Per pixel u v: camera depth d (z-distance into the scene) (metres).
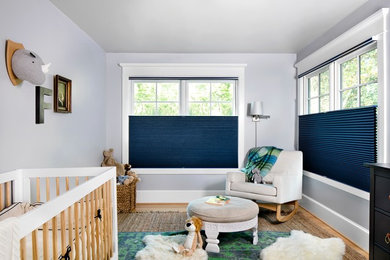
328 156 3.20
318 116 3.45
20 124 2.03
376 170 1.79
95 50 3.68
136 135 4.23
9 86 1.91
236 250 2.49
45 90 2.29
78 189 1.42
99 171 2.09
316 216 3.46
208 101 4.29
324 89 3.49
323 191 3.32
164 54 4.20
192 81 4.29
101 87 3.94
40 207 1.09
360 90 2.75
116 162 3.96
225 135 4.24
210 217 2.42
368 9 2.49
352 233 2.68
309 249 2.39
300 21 2.96
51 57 2.49
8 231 0.89
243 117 4.22
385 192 1.70
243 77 4.21
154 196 4.20
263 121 4.23
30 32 2.15
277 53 4.21
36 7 2.24
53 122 2.52
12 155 1.95
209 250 2.43
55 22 2.56
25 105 2.09
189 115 4.27
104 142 4.08
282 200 3.18
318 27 3.14
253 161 3.75
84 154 3.29
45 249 1.16
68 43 2.84
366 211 2.49
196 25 3.07
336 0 2.49
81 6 2.57
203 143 4.25
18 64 1.87
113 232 2.08
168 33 3.33
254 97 4.23
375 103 2.50
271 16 2.83
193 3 2.53
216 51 4.11
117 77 4.20
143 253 2.33
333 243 2.53
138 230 3.00
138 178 3.95
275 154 3.68
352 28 2.65
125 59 4.19
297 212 3.69
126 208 3.66
